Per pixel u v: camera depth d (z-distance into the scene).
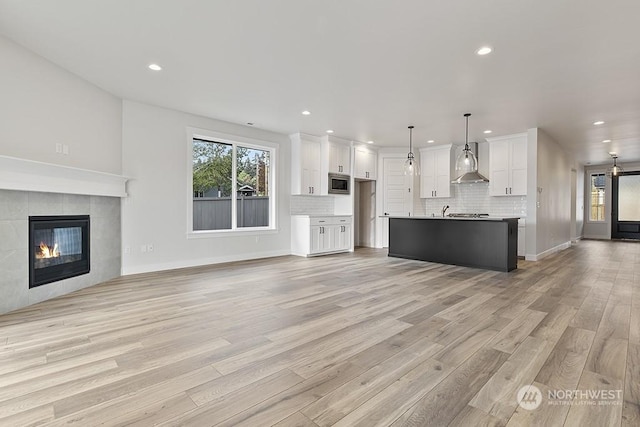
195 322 2.76
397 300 3.41
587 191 10.88
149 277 4.45
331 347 2.29
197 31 2.79
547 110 4.85
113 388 1.77
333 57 3.25
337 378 1.88
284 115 5.25
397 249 6.29
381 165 7.96
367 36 2.85
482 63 3.35
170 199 4.99
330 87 4.04
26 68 3.17
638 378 1.87
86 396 1.69
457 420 1.51
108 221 4.29
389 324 2.72
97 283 4.09
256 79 3.81
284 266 5.35
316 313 2.99
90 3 2.41
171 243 5.02
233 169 5.86
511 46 2.99
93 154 4.01
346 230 7.13
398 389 1.77
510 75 3.63
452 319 2.84
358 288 3.91
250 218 6.29
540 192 6.16
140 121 4.66
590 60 3.25
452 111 4.94
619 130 6.03
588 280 4.35
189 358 2.12
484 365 2.03
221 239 5.65
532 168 5.96
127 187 4.56
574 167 9.24
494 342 2.37
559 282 4.23
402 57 3.24
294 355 2.17
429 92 4.17
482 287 3.96
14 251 3.06
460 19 2.57
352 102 4.59
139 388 1.77
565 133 6.34
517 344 2.33
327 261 5.87
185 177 5.15
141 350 2.23
